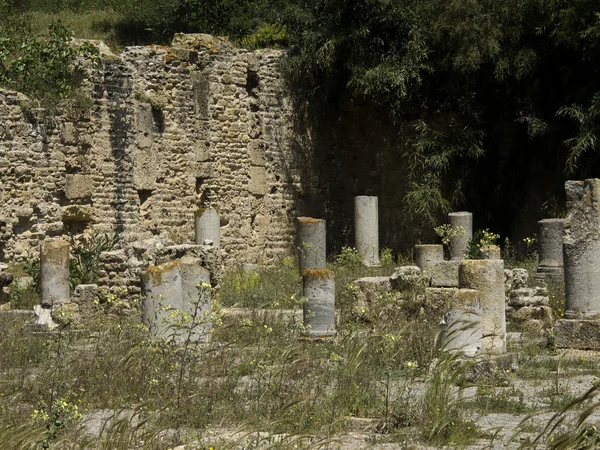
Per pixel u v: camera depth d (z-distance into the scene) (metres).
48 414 10.03
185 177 28.56
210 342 13.74
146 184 27.41
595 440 9.02
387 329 15.70
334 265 28.38
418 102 31.45
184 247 20.53
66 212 25.62
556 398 12.38
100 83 26.66
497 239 31.12
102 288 19.66
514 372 13.93
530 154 31.23
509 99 31.08
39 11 37.81
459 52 29.72
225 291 22.23
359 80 30.20
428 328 15.24
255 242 30.61
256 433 9.97
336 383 12.48
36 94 25.38
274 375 12.06
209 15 36.12
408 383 12.64
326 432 10.38
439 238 31.92
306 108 31.89
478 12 29.81
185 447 9.35
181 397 11.35
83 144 26.06
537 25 29.80
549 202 30.02
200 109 29.08
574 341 16.03
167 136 28.17
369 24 30.72
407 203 32.03
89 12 38.56
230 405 11.40
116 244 26.41
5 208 24.17
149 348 13.32
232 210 29.91
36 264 22.69
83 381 12.23
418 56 30.11
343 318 18.28
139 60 27.80
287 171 31.41
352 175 32.78
